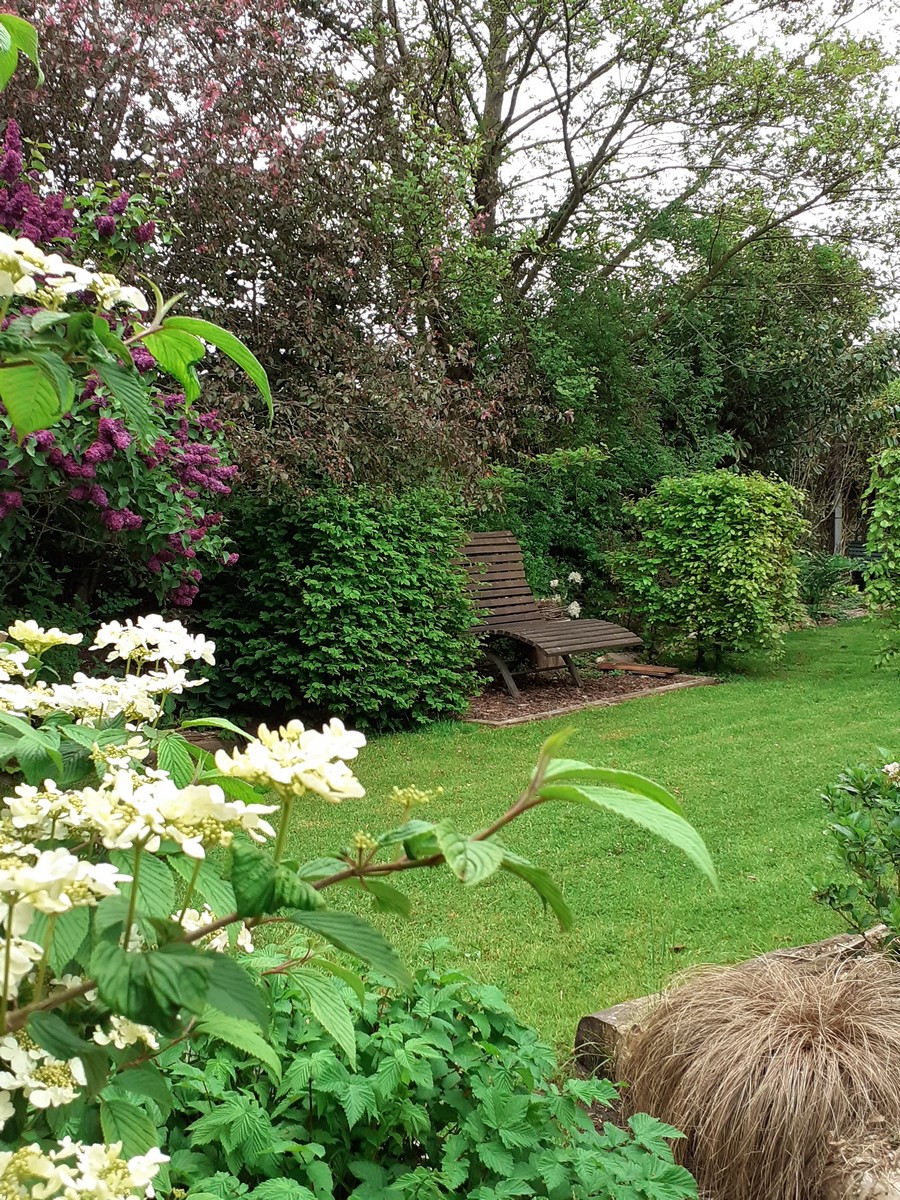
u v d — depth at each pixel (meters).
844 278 14.91
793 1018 2.24
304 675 6.65
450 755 6.18
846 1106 1.98
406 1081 1.83
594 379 11.27
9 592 5.63
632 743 6.43
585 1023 2.64
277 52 7.41
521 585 9.13
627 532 12.13
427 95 10.58
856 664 9.75
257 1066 1.87
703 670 9.67
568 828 4.68
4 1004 0.72
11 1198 0.76
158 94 6.65
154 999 0.65
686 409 13.56
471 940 3.43
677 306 13.26
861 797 3.07
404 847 0.82
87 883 0.77
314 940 2.04
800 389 14.19
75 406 4.24
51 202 4.30
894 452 8.57
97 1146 0.85
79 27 6.39
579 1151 1.72
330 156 7.34
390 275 7.93
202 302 6.71
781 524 9.41
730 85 12.09
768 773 5.59
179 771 1.15
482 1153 1.71
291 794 0.78
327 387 6.52
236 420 6.20
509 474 10.41
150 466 4.82
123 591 6.24
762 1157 1.99
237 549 6.96
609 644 8.60
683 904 3.76
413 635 7.01
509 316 11.23
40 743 1.05
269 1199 1.49
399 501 7.24
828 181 12.94
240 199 6.72
